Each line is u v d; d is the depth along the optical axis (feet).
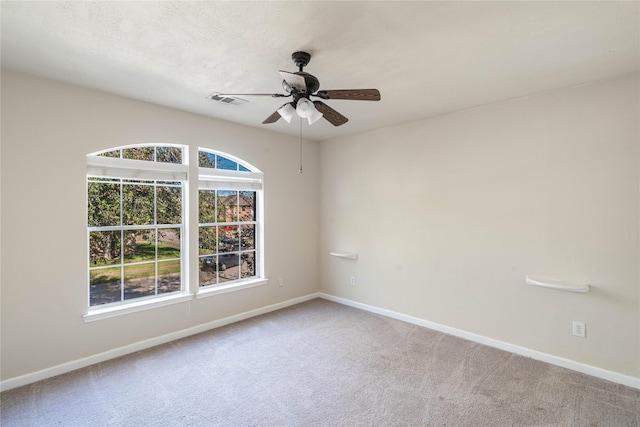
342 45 6.97
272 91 9.71
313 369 9.27
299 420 7.06
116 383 8.51
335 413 7.29
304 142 15.97
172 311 11.33
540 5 5.57
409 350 10.48
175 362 9.67
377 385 8.44
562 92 9.35
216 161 13.00
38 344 8.68
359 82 8.94
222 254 13.30
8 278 8.26
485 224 10.89
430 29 6.33
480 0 5.42
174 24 6.16
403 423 6.95
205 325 12.17
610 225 8.63
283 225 15.08
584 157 9.00
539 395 7.95
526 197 10.02
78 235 9.33
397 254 13.39
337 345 10.87
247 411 7.37
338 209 15.76
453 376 8.87
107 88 9.45
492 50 7.18
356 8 5.64
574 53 7.31
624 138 8.43
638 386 8.21
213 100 10.46
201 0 5.39
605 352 8.71
